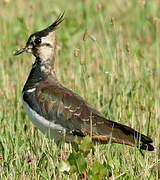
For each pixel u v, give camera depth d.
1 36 20.66
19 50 13.73
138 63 17.11
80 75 16.14
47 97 12.68
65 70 17.72
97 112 12.70
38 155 12.55
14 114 14.66
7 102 15.46
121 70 17.80
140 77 16.47
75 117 12.41
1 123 14.00
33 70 13.62
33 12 22.22
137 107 14.71
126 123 14.36
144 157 12.45
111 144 12.82
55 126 12.52
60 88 13.02
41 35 13.58
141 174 11.47
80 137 12.42
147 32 21.72
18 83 15.12
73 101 12.60
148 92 16.02
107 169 11.03
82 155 10.98
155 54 19.78
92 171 10.82
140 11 22.98
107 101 15.84
